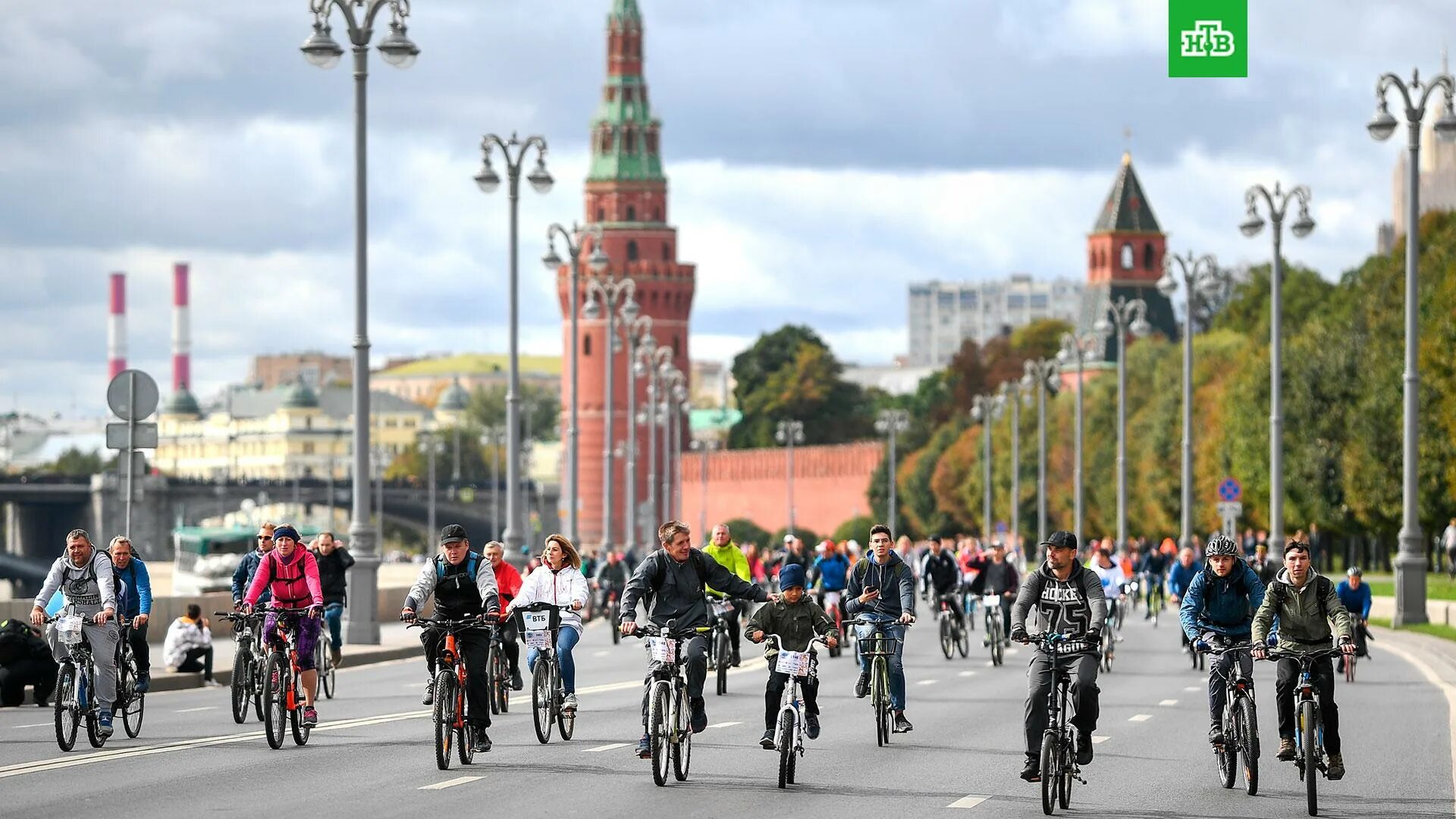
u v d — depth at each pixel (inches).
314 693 2817.4
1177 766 2576.3
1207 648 2309.3
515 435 6983.3
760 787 2299.5
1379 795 2285.9
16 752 2620.6
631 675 4409.5
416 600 2474.2
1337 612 2146.9
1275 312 7121.1
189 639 4023.1
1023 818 2059.5
